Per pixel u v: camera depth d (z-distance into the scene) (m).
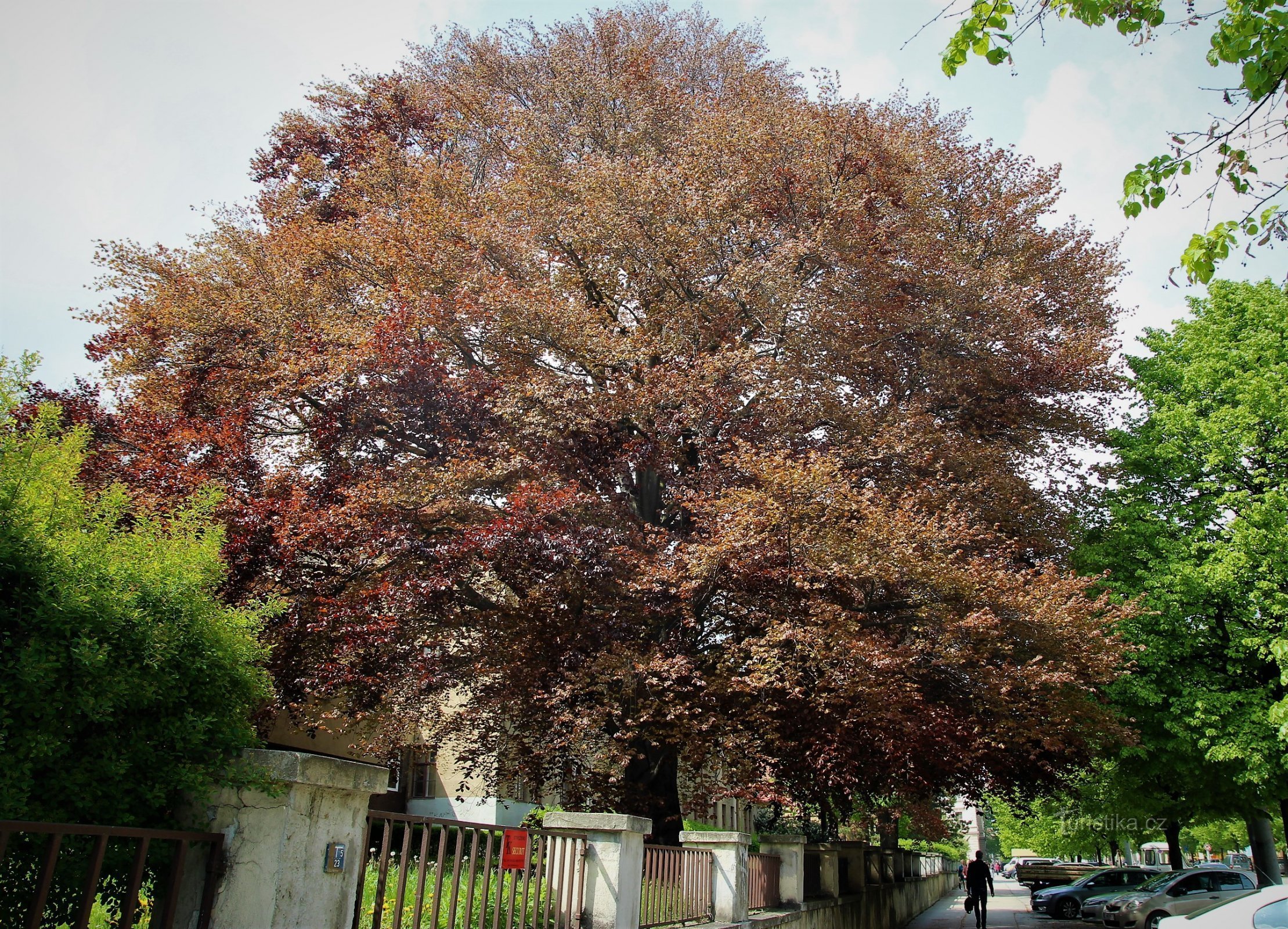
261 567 12.51
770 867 13.44
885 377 18.69
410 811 25.61
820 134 18.27
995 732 14.78
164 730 4.95
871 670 12.88
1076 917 28.62
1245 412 19.00
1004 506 17.56
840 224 17.67
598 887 7.80
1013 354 18.58
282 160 23.00
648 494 18.47
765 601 14.54
